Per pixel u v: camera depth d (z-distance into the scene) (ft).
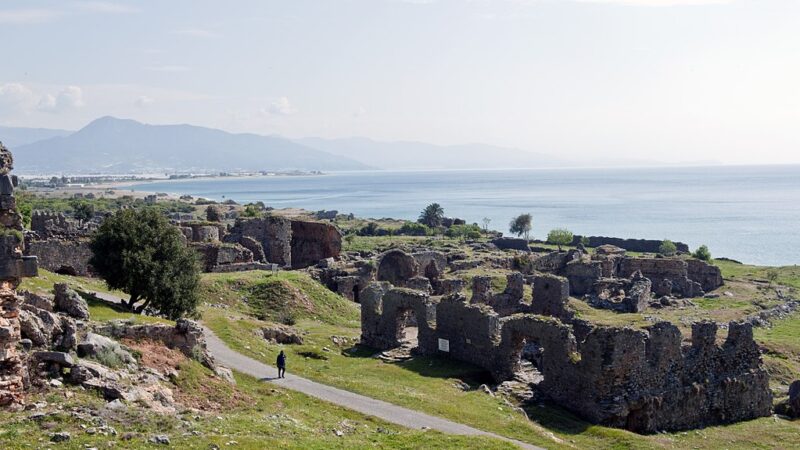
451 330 187.62
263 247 340.39
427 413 134.00
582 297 346.33
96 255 173.47
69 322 104.99
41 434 82.02
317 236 370.94
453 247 497.46
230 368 148.66
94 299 166.40
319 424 115.55
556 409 152.76
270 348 179.32
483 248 499.51
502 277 335.26
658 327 156.66
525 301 271.49
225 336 175.63
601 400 147.64
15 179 95.20
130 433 86.94
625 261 399.24
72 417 87.20
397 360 189.67
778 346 247.29
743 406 167.73
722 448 142.20
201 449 86.07
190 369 118.73
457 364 181.16
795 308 344.69
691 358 162.09
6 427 81.76
